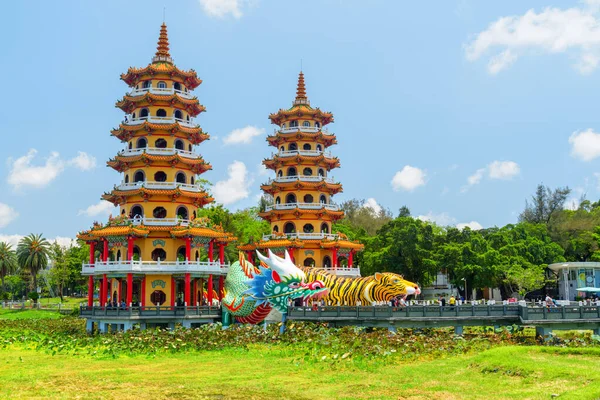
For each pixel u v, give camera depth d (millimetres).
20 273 145000
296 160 82875
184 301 72625
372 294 63250
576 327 51094
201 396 28844
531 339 48719
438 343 42750
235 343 47688
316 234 80312
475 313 51781
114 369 37125
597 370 29141
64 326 71312
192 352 44688
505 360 32531
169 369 36938
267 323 61188
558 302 67500
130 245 66188
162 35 77375
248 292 62875
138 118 73000
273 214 82812
